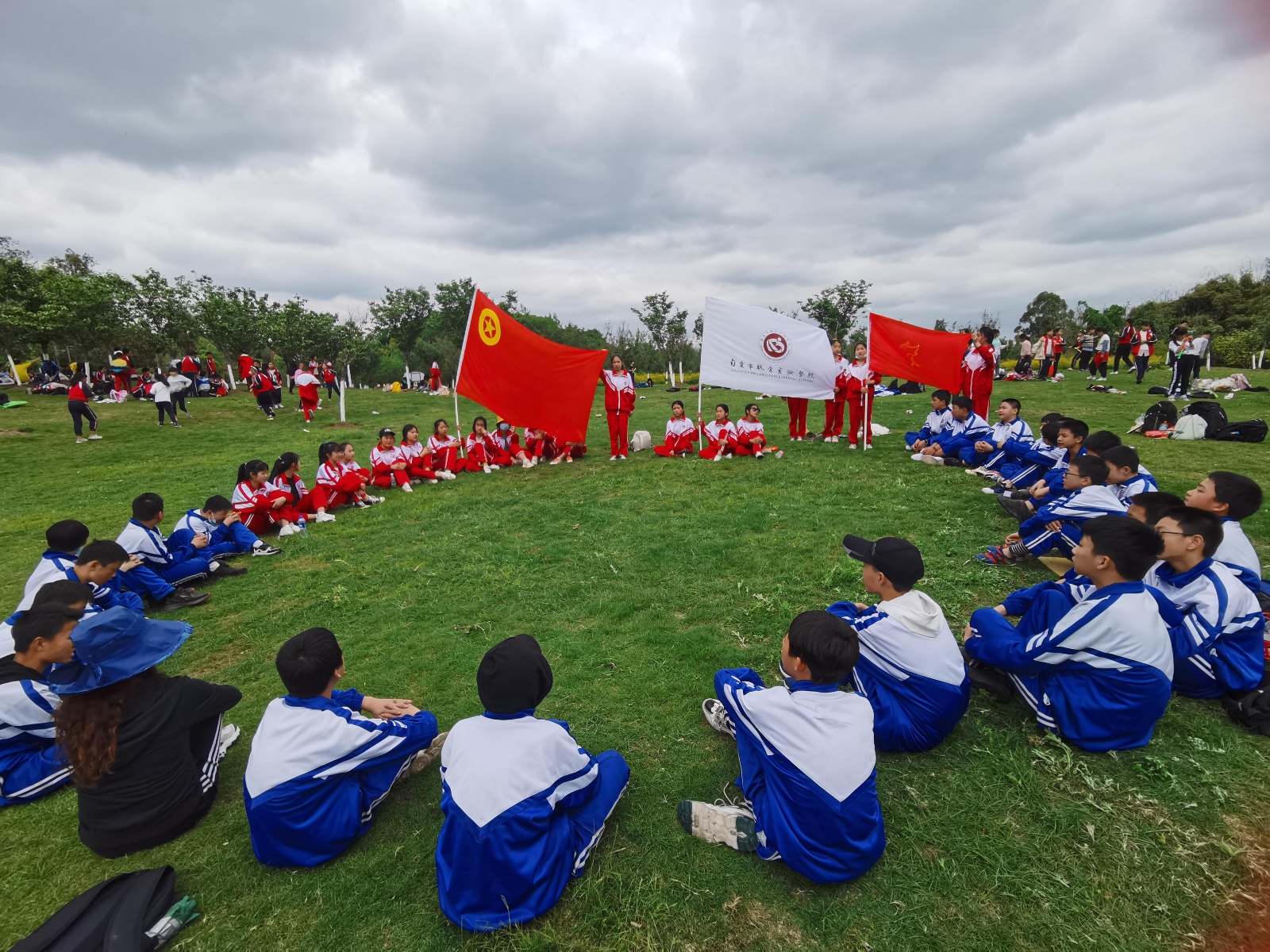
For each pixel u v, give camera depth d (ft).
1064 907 7.80
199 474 38.58
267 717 9.12
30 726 10.65
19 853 9.53
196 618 17.72
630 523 23.89
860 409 36.60
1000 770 10.07
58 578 15.15
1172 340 47.60
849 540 11.22
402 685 13.53
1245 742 10.46
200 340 123.65
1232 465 26.86
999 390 57.21
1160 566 11.91
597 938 7.68
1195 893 7.91
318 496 27.40
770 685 12.67
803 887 8.25
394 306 152.05
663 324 106.32
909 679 10.14
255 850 8.88
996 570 17.48
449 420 62.28
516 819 7.63
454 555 21.57
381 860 9.07
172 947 7.84
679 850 8.93
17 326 86.43
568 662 14.02
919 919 7.73
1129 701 9.83
